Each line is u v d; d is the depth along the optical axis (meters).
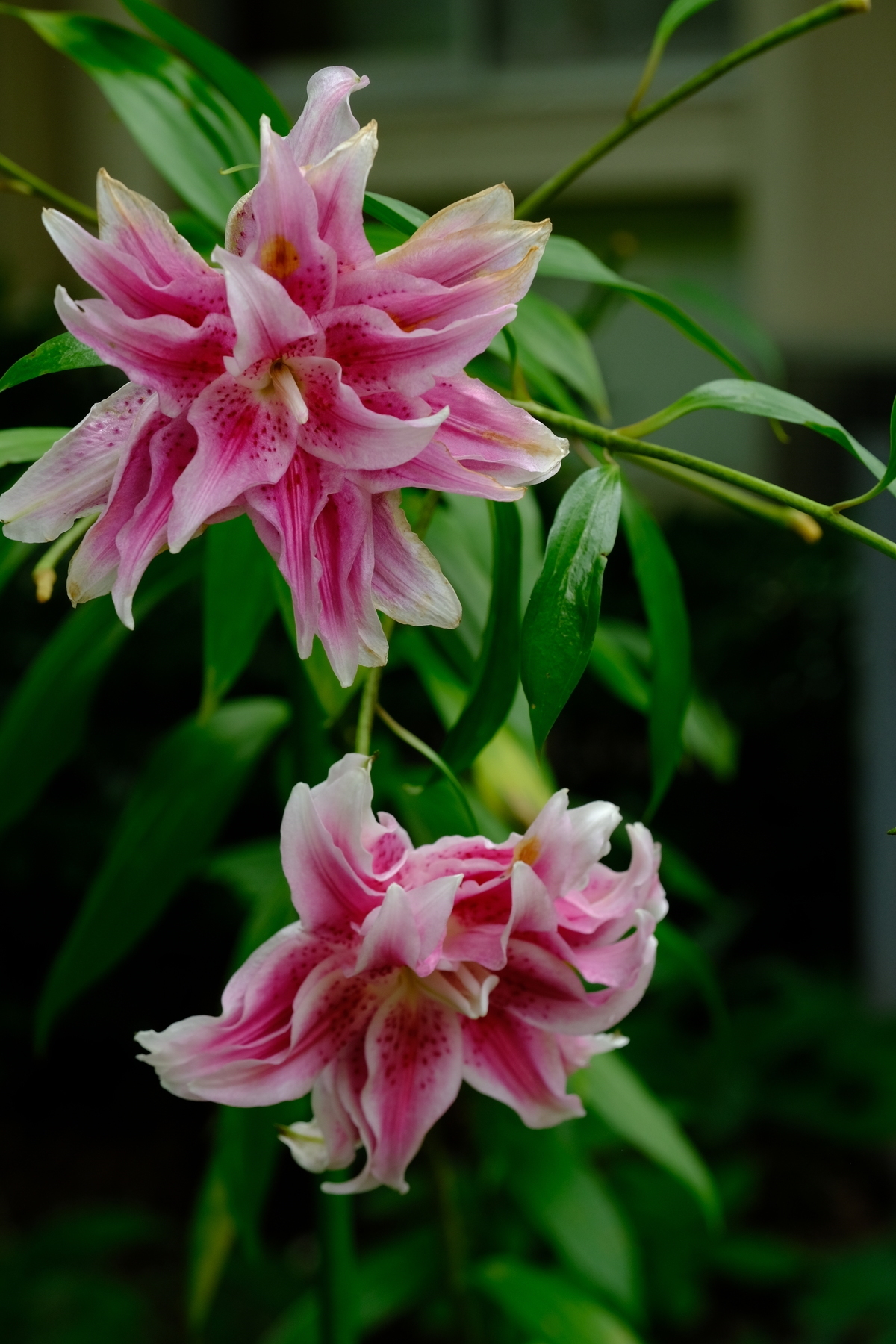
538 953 1.03
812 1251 3.11
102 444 0.99
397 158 5.05
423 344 0.98
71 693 1.45
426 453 0.99
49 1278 2.68
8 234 4.49
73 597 0.99
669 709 1.21
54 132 4.63
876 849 3.44
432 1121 1.04
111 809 3.52
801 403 1.12
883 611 3.30
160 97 1.30
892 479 1.07
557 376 1.36
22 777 1.45
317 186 0.96
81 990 1.42
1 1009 3.52
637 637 1.75
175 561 1.40
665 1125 1.51
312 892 1.00
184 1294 2.95
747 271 4.70
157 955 3.58
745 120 4.75
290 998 1.02
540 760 1.06
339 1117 1.05
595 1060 1.50
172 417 0.98
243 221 0.98
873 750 3.40
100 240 0.95
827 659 3.97
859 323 4.09
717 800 4.04
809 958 4.04
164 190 4.67
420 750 1.12
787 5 4.17
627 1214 2.74
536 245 0.98
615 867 2.19
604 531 1.07
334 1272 1.40
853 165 4.06
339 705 1.20
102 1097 3.69
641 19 4.91
